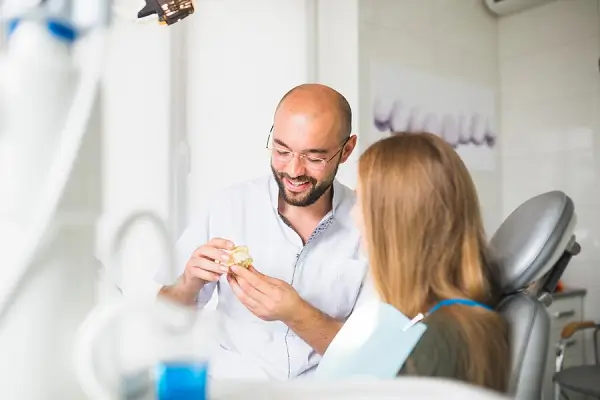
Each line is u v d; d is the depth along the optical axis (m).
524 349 0.80
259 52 1.80
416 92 2.17
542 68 2.45
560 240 0.85
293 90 1.30
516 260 0.86
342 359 0.87
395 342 0.84
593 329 2.24
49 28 0.42
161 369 0.47
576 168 2.33
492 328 0.79
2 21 0.42
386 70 2.06
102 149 0.47
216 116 1.71
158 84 1.59
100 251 0.49
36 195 0.41
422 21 2.21
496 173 2.56
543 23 2.45
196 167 1.67
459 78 2.38
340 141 1.29
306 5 1.89
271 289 1.18
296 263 1.39
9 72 0.41
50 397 0.41
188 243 1.46
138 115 1.56
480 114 2.47
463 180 0.88
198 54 1.68
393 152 0.89
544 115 2.45
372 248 0.91
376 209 0.90
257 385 0.53
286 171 1.28
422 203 0.86
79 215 0.44
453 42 2.35
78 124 0.42
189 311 0.50
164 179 1.61
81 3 0.43
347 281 1.37
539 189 2.46
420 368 0.78
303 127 1.24
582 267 2.31
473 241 0.87
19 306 0.40
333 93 1.30
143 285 1.29
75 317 0.44
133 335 0.47
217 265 1.20
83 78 0.43
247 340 1.32
